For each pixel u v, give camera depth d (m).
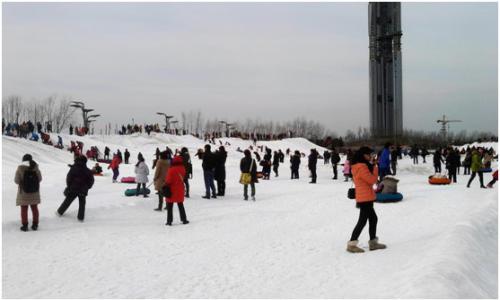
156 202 16.11
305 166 39.69
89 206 14.34
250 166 17.19
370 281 6.90
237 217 13.57
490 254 8.92
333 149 27.89
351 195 9.36
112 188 20.12
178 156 12.57
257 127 116.44
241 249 9.52
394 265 7.66
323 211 14.52
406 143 84.50
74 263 8.48
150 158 47.19
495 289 6.98
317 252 9.14
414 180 26.33
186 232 11.38
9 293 6.80
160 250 9.48
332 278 7.27
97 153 42.91
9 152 33.84
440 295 5.47
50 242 10.10
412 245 9.03
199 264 8.37
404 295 5.60
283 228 11.87
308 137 119.88
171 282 7.27
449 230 9.49
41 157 36.84
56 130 80.94
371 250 9.02
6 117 77.25
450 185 21.58
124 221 12.78
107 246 9.84
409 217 12.74
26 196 11.02
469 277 6.71
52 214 12.70
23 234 10.78
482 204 13.47
